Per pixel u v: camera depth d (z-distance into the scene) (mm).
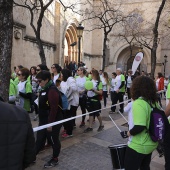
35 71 7125
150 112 2627
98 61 30469
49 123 3941
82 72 7254
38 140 4312
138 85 2750
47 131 4137
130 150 2693
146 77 2781
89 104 6578
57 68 6207
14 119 1566
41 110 4227
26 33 15906
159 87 11297
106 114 9484
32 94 6066
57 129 4137
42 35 17969
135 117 2596
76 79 7258
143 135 2650
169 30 24438
